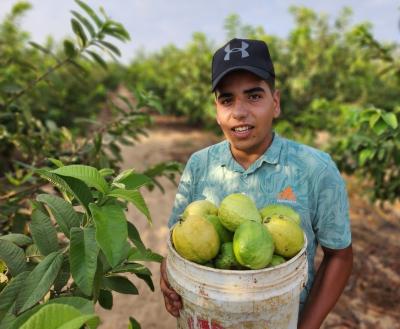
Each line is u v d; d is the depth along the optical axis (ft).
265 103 4.36
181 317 3.73
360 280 11.39
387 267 12.10
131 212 16.40
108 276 4.33
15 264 3.66
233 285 3.14
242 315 3.21
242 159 4.70
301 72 23.24
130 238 3.76
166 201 17.97
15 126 9.32
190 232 3.38
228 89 4.34
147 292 10.93
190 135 34.55
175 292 3.72
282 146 4.59
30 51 24.77
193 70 31.58
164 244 13.89
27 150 8.84
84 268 3.17
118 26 8.16
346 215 4.43
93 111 32.19
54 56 8.50
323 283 4.44
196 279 3.27
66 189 3.57
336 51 24.20
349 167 11.17
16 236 4.04
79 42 8.31
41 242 3.75
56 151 8.76
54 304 2.43
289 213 3.80
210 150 4.98
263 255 3.22
